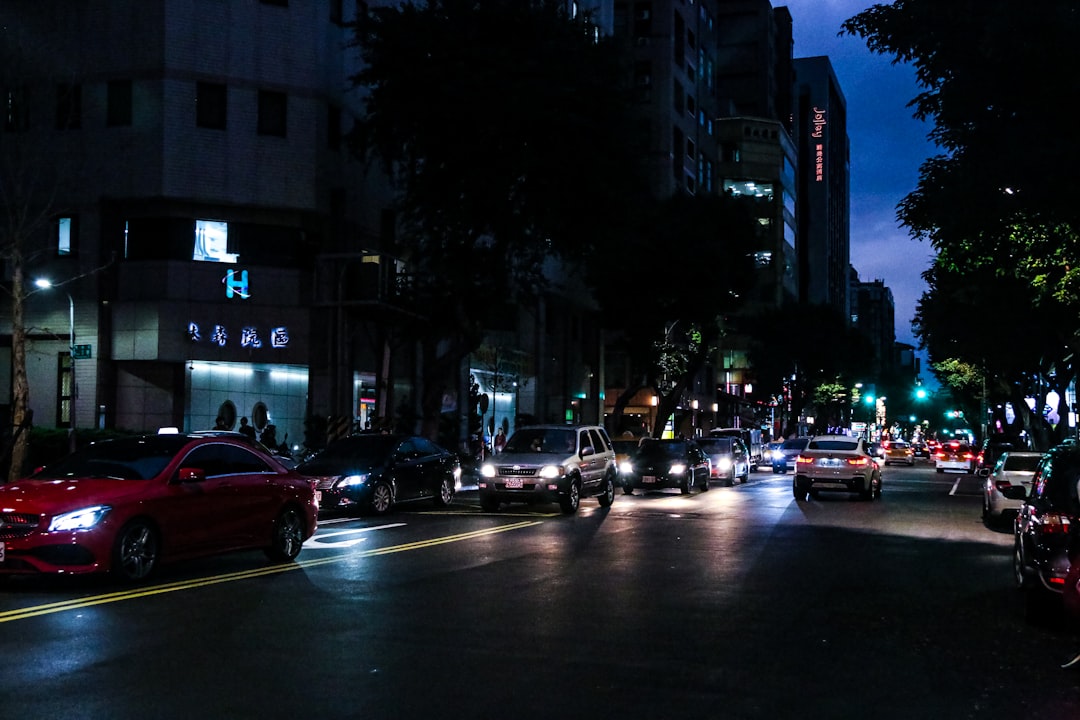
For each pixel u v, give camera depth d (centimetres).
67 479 1177
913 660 792
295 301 3356
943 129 1547
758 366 8362
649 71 7544
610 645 826
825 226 14800
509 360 4966
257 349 3288
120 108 3231
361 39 3139
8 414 3231
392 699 651
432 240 3222
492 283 3272
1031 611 966
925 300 4312
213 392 3300
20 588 1109
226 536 1251
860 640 868
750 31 11031
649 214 4803
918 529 1975
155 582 1152
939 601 1091
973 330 4166
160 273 3192
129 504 1125
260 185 3294
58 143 3231
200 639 836
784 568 1337
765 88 10950
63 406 3250
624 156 3117
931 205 1566
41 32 3262
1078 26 1300
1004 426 6944
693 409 7875
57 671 721
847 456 2777
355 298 3475
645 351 5334
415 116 3023
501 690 676
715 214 5281
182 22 3228
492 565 1316
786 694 677
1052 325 3603
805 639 866
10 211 2573
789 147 10481
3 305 3266
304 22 3384
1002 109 1470
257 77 3309
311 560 1369
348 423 3119
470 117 2955
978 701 668
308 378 3444
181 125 3209
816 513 2316
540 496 2175
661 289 5088
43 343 3253
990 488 2055
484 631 877
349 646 812
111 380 3238
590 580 1191
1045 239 1800
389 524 1927
